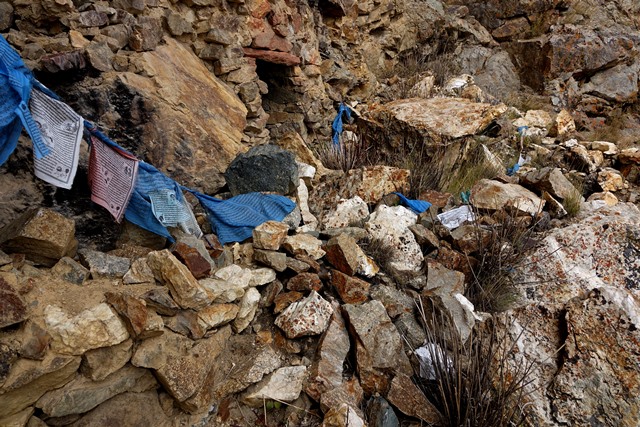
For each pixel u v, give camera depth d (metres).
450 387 2.52
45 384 1.85
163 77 3.50
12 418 1.78
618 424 2.35
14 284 1.92
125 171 2.61
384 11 8.40
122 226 2.89
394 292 3.14
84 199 2.85
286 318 2.75
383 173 4.34
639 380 2.37
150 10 3.63
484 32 10.18
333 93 6.72
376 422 2.43
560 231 3.61
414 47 9.31
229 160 3.89
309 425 2.44
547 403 2.53
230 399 2.48
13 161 2.65
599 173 5.63
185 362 2.27
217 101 4.03
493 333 2.62
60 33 3.10
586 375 2.50
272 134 5.75
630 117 9.41
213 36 4.09
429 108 6.07
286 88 5.68
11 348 1.75
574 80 9.52
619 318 2.53
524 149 6.54
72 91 3.03
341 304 2.96
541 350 2.72
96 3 3.25
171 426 2.26
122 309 2.04
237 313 2.64
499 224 3.92
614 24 10.06
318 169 4.72
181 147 3.52
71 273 2.19
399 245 3.58
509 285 3.45
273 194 3.59
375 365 2.63
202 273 2.57
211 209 3.23
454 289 3.27
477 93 7.93
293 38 5.43
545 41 9.63
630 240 3.30
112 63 3.21
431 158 5.51
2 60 1.97
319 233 3.54
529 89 9.75
